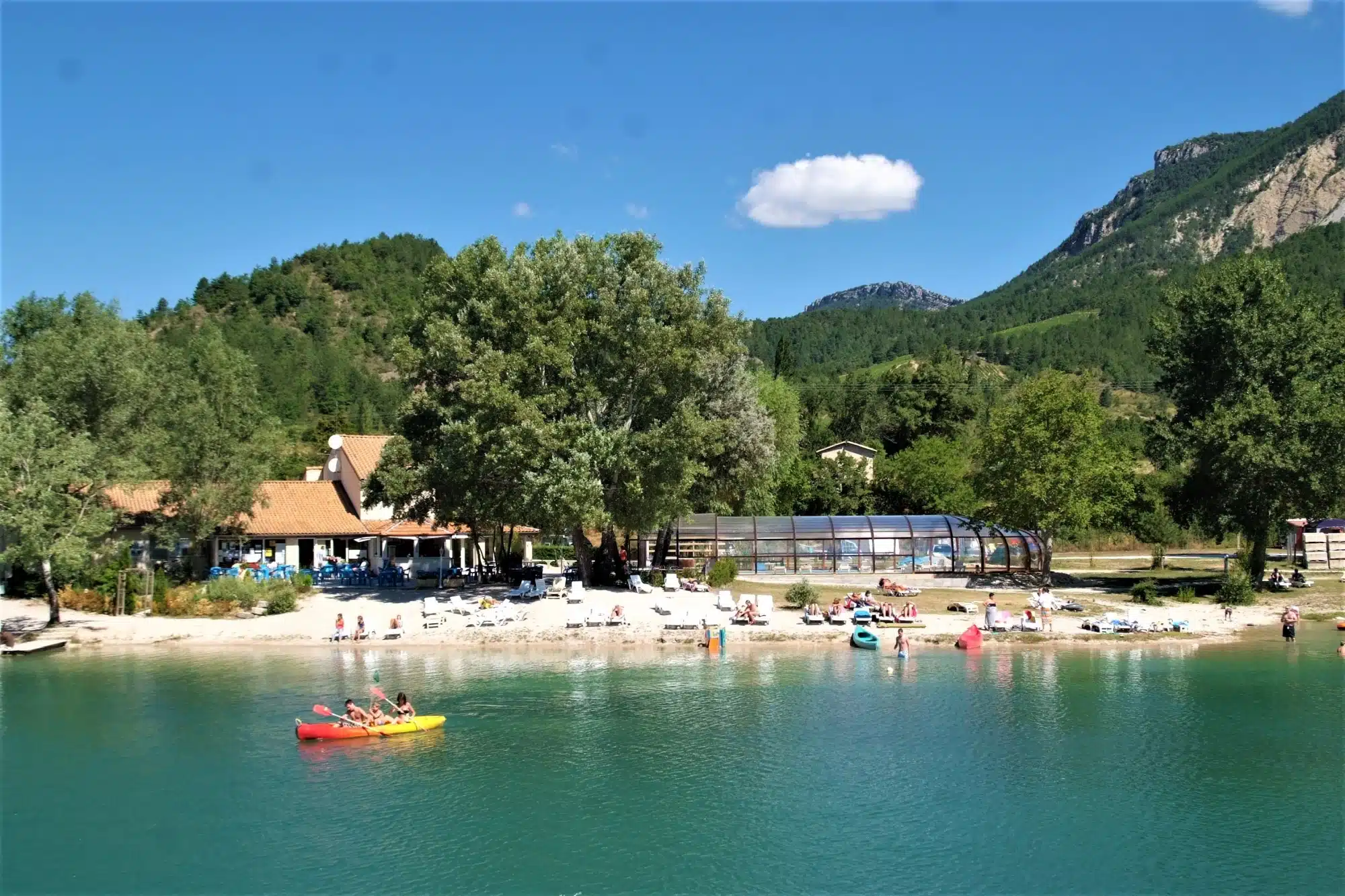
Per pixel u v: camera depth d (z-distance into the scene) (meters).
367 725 31.45
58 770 28.30
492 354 50.34
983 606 54.34
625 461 50.53
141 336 59.94
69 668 41.44
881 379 168.12
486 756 29.52
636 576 57.09
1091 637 47.91
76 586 54.97
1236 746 30.33
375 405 166.00
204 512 57.88
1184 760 29.08
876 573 67.69
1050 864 22.17
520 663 42.22
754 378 80.44
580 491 48.62
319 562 67.88
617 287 54.59
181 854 22.62
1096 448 60.91
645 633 47.69
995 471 62.31
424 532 70.75
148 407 56.72
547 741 30.92
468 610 51.31
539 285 53.03
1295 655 44.22
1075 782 27.20
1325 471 58.19
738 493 64.75
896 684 38.34
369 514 71.62
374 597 56.22
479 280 54.38
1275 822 24.45
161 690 37.41
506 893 20.73
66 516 50.19
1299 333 60.53
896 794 26.39
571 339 51.72
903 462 100.69
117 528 62.84
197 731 32.00
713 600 54.00
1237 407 59.28
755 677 39.56
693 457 56.50
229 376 60.50
